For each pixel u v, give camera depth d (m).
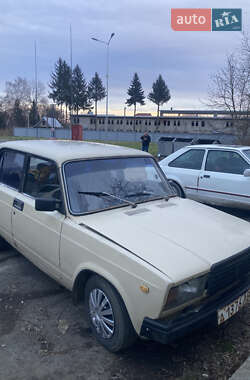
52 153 3.67
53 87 85.69
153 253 2.68
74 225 3.16
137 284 2.56
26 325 3.34
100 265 2.85
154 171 4.17
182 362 2.85
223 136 20.05
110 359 2.87
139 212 3.41
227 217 3.66
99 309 2.98
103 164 3.72
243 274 3.06
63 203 3.33
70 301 3.79
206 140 19.45
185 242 2.89
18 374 2.70
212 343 3.09
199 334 3.22
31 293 3.95
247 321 3.44
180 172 8.00
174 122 76.38
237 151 7.29
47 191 3.59
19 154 4.28
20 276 4.37
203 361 2.86
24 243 4.00
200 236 3.03
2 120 82.38
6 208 4.29
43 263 3.69
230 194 7.12
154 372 2.73
